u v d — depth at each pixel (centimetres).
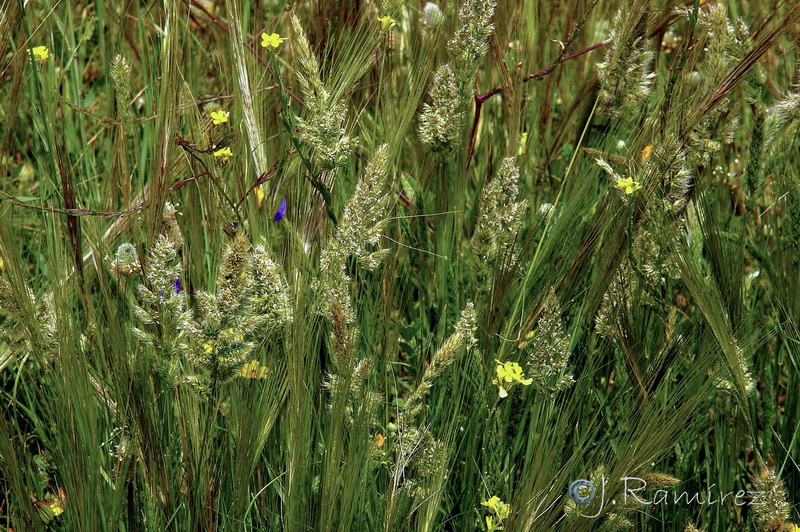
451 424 104
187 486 102
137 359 101
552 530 102
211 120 114
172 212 101
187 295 102
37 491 107
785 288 112
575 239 112
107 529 101
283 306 98
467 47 107
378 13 111
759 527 103
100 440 104
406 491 103
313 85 101
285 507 101
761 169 111
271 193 107
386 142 112
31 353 103
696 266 106
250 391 101
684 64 108
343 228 100
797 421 109
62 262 103
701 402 105
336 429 99
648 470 102
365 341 108
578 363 110
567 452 107
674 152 105
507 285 108
